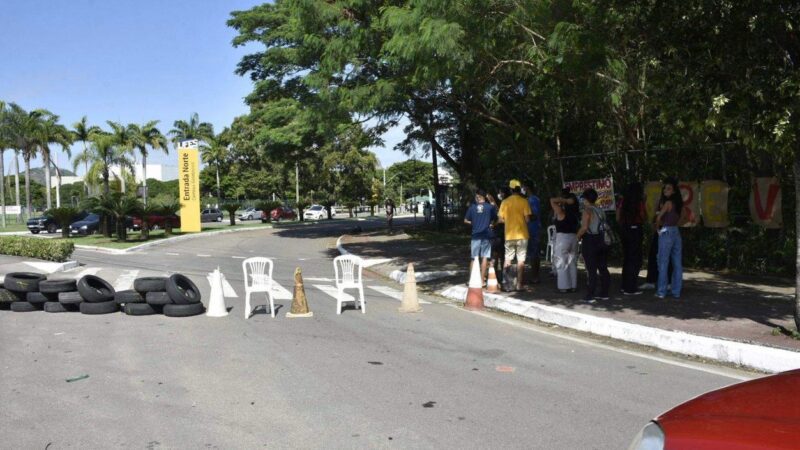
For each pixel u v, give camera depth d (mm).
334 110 14992
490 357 7551
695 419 2699
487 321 9977
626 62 11516
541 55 11984
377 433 5043
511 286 12023
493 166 21719
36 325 9484
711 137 13531
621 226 11289
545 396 6000
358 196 62844
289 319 9992
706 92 7816
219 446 4785
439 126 23438
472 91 15648
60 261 18328
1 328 9266
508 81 16359
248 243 28297
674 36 8125
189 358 7434
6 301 10695
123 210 28672
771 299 10508
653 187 14773
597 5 9320
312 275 16547
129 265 18984
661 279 10703
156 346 8062
